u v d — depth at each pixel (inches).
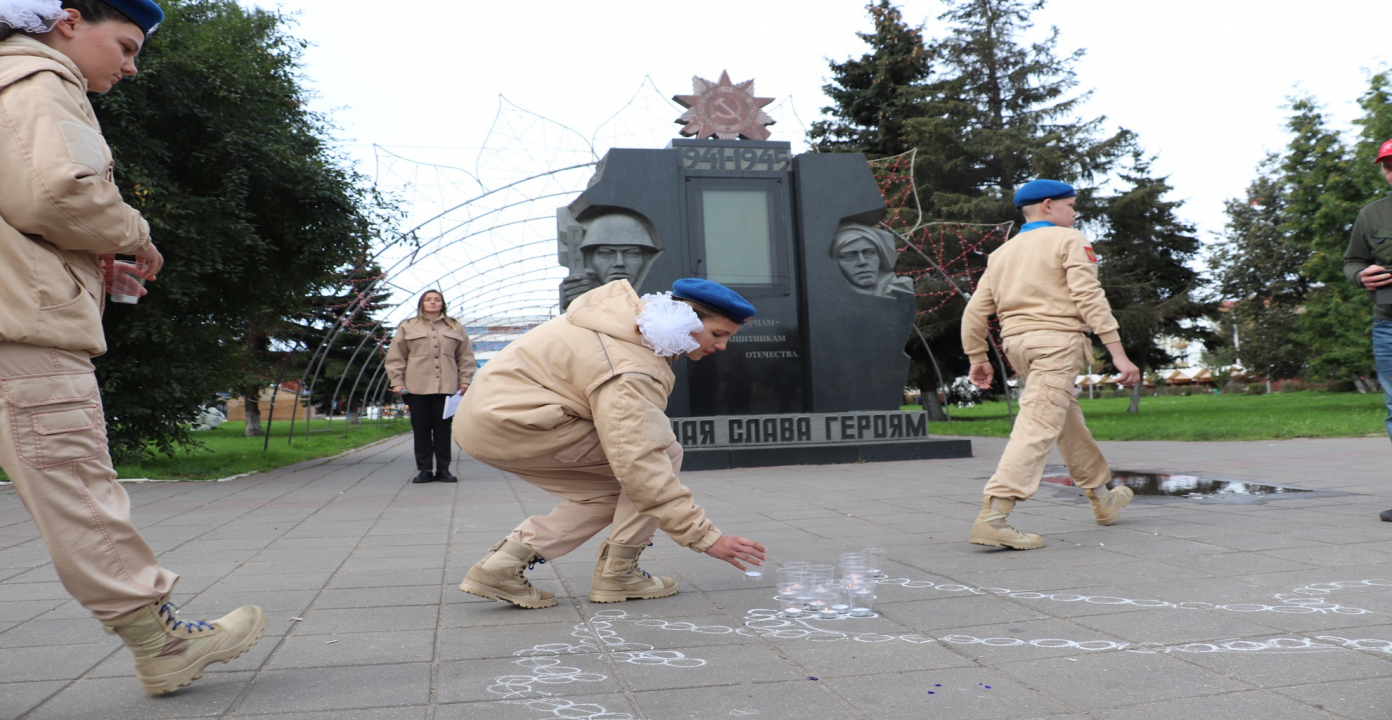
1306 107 855.1
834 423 419.8
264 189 410.6
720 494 284.4
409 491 318.7
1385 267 192.9
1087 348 178.2
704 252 431.2
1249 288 1433.3
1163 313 990.4
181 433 425.1
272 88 421.4
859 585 130.0
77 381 85.3
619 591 134.4
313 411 1840.6
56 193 79.2
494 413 123.6
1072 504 230.1
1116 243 1067.3
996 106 1146.7
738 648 107.4
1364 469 296.2
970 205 977.5
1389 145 189.3
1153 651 101.1
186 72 386.9
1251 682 89.4
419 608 132.2
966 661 99.6
